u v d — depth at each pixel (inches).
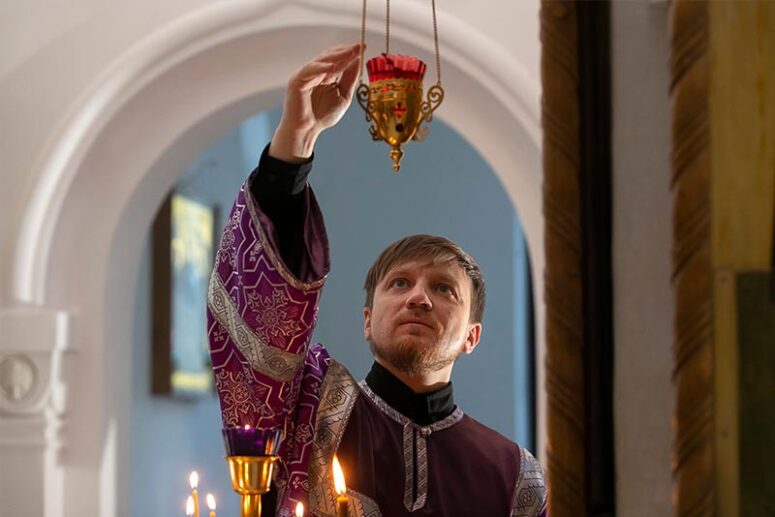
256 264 82.2
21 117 192.5
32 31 193.8
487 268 314.5
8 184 191.5
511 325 310.5
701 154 61.3
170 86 194.1
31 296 191.3
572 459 62.1
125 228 199.2
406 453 86.7
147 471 226.8
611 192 63.8
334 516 83.6
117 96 191.5
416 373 87.5
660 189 63.7
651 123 64.0
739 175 61.3
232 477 64.1
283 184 82.0
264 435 64.1
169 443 240.4
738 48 61.7
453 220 318.0
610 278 63.4
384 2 185.3
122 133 196.1
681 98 61.6
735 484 59.8
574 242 62.9
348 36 189.2
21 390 189.0
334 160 325.4
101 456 195.2
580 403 62.4
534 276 188.7
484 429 92.8
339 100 80.6
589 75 64.2
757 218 60.9
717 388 60.4
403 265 87.4
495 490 88.2
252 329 82.8
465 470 88.0
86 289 196.2
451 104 191.0
